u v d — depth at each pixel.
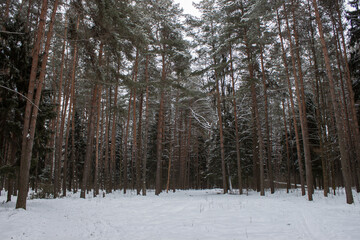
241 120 27.58
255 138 25.42
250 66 21.05
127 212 11.98
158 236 7.50
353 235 6.71
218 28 22.55
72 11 13.26
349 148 19.12
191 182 48.03
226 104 27.86
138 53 22.06
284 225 8.37
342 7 16.94
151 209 12.78
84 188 17.98
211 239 6.97
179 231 8.09
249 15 18.97
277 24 17.80
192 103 32.72
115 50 15.37
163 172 39.09
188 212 11.70
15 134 12.35
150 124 36.47
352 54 18.75
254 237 6.99
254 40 19.31
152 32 21.78
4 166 11.48
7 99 11.59
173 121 35.16
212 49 22.97
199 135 40.66
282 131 32.44
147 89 21.55
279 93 23.91
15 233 7.21
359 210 10.62
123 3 14.33
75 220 9.98
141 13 16.70
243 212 11.00
